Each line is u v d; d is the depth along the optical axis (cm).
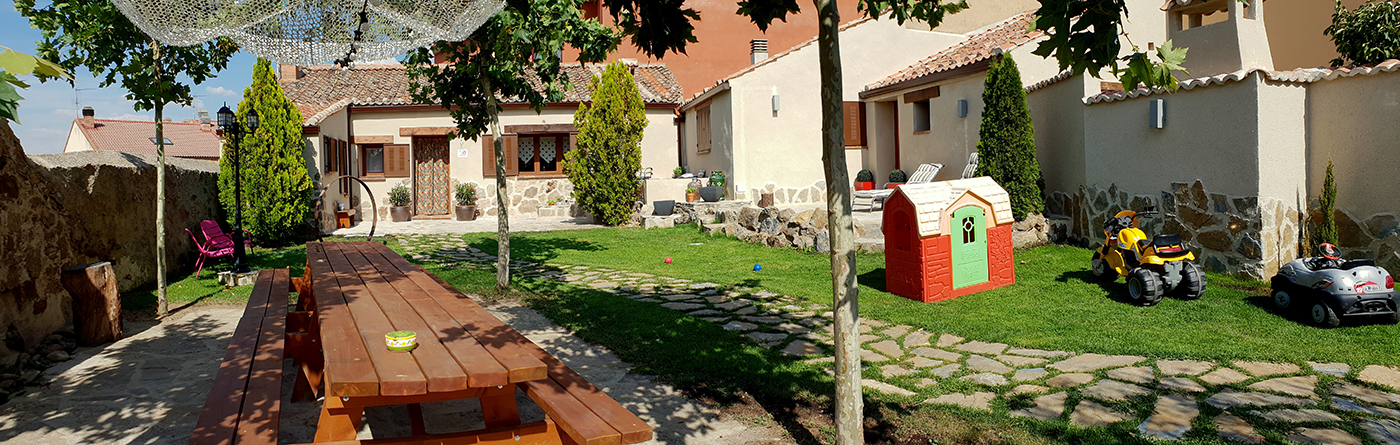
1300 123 740
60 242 630
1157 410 384
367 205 1838
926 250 710
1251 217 716
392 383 249
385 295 456
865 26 1505
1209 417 371
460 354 291
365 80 1962
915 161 1350
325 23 408
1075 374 457
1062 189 1030
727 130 1518
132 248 877
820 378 464
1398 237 660
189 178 1130
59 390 462
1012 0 1667
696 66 2206
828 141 315
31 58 211
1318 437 343
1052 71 1159
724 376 468
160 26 368
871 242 993
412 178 1858
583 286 848
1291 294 595
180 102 730
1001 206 765
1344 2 1048
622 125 1602
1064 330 576
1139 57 293
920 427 372
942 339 570
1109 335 554
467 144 1869
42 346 561
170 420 406
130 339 607
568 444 298
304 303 657
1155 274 655
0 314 521
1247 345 511
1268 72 707
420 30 418
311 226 1441
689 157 1920
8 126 559
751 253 1079
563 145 1944
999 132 999
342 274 565
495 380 262
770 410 408
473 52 782
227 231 1253
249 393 327
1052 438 352
